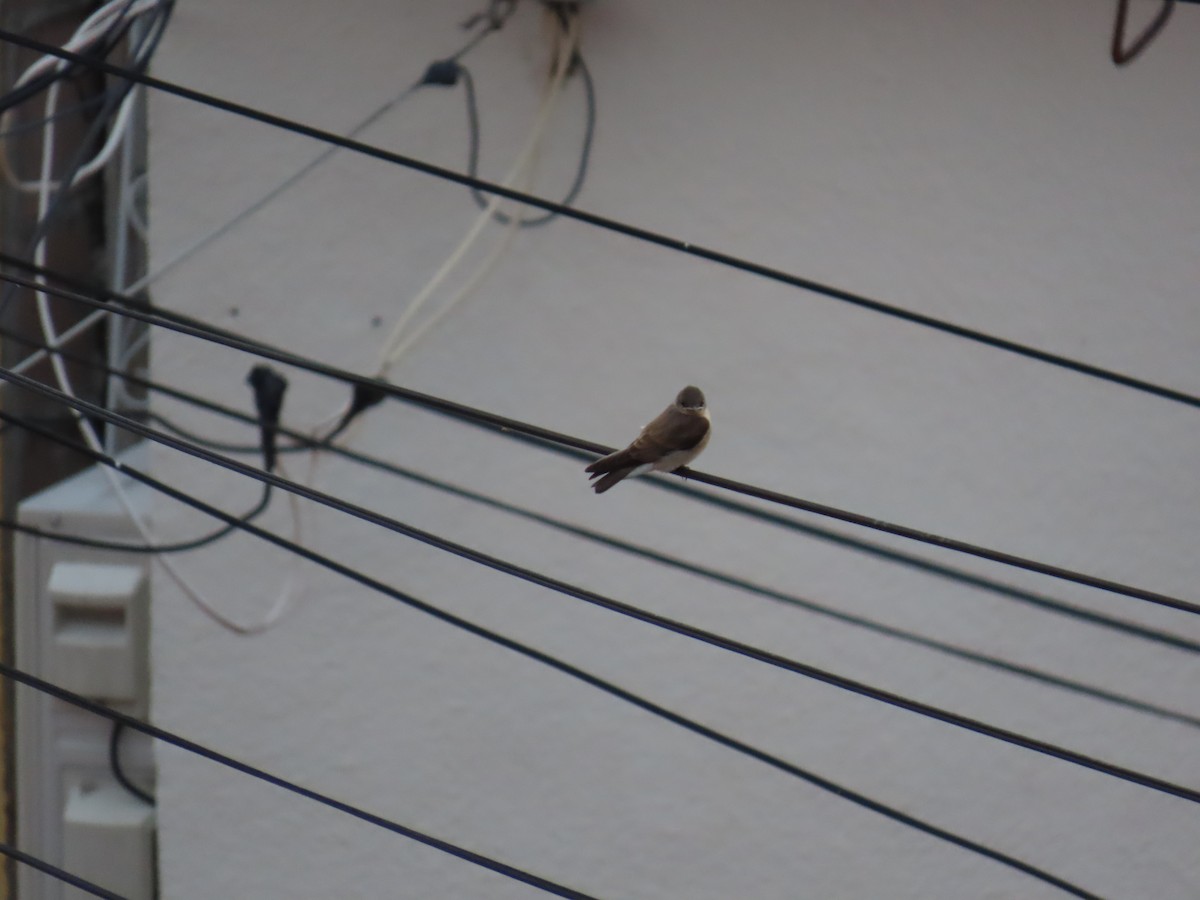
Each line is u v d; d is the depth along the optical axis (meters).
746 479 13.58
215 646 14.09
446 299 13.55
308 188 13.48
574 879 14.16
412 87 13.24
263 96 13.35
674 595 13.75
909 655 13.75
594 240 13.35
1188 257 13.27
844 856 13.98
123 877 14.80
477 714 14.00
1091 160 13.12
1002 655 13.77
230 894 14.41
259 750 14.20
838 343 13.38
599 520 13.68
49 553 14.80
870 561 13.65
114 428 15.54
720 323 13.39
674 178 13.21
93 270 17.20
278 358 8.32
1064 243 13.22
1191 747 13.85
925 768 13.87
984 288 13.30
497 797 14.12
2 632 14.66
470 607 13.85
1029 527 13.60
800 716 13.85
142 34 12.59
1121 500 13.58
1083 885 13.98
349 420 12.80
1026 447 13.48
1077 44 12.95
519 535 13.75
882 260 13.24
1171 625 13.74
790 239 13.24
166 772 14.29
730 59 13.02
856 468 13.55
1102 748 13.87
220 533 12.53
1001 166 13.12
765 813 13.97
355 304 13.60
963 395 13.43
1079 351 13.38
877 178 13.14
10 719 14.92
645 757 13.97
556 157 13.26
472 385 13.61
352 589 13.92
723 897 14.09
